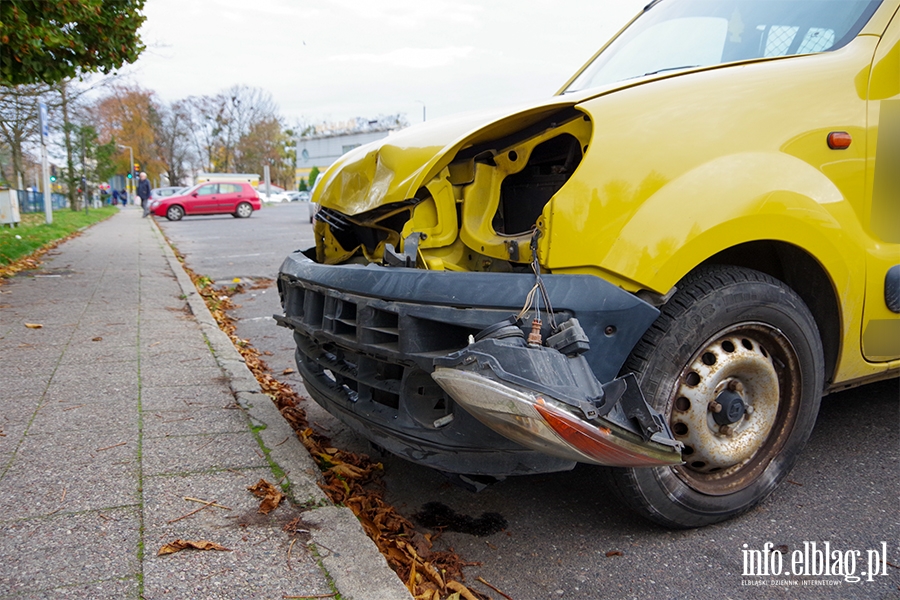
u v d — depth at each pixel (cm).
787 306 250
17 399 372
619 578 233
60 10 733
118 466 283
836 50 287
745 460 262
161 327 569
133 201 6419
